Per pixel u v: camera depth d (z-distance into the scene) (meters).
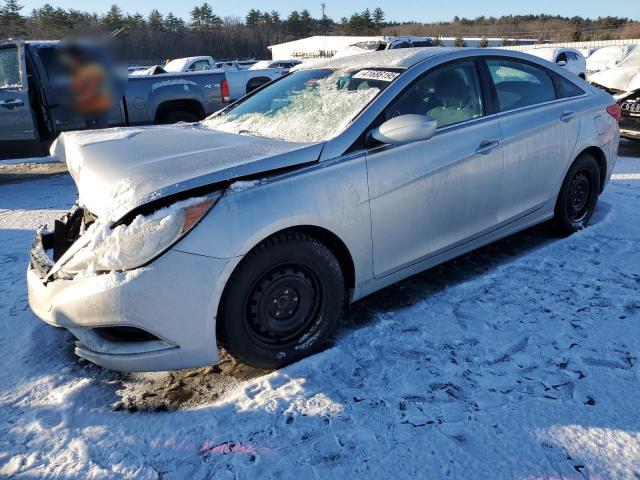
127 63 7.93
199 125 3.85
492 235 3.60
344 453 2.14
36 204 6.37
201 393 2.57
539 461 2.05
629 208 4.87
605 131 4.26
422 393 2.47
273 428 2.29
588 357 2.67
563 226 4.17
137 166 2.63
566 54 15.70
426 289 3.48
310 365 2.70
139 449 2.21
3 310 3.43
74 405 2.48
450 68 3.37
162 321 2.32
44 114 7.42
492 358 2.71
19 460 2.16
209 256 2.34
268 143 2.89
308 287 2.70
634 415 2.27
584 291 3.33
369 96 3.08
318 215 2.62
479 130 3.36
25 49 7.15
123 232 2.28
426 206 3.10
